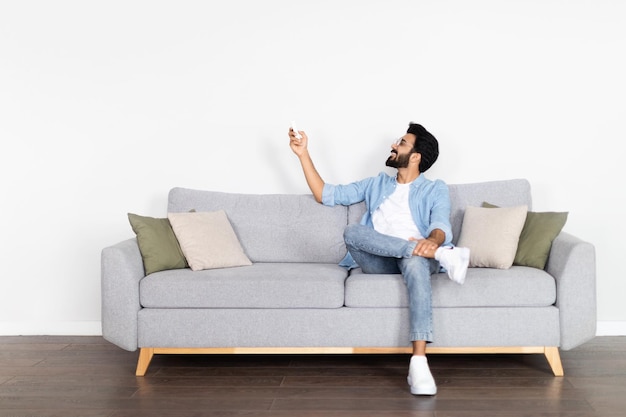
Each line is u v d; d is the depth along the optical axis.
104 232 3.73
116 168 3.73
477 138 3.64
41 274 3.73
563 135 3.60
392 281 2.83
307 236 3.39
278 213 3.44
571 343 2.79
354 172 3.70
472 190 3.37
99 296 3.73
